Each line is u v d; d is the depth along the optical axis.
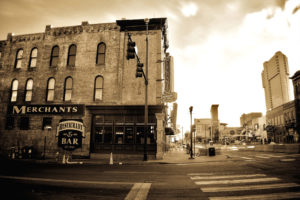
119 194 6.82
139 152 19.72
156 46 21.45
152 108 20.00
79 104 21.34
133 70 21.30
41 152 21.16
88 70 22.03
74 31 23.09
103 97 21.25
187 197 6.34
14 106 22.58
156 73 20.97
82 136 20.67
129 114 20.58
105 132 20.70
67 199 6.37
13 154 20.27
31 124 21.92
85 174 10.76
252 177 9.07
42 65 23.08
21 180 9.20
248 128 114.50
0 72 24.05
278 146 25.27
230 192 6.75
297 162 13.66
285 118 69.81
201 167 12.84
